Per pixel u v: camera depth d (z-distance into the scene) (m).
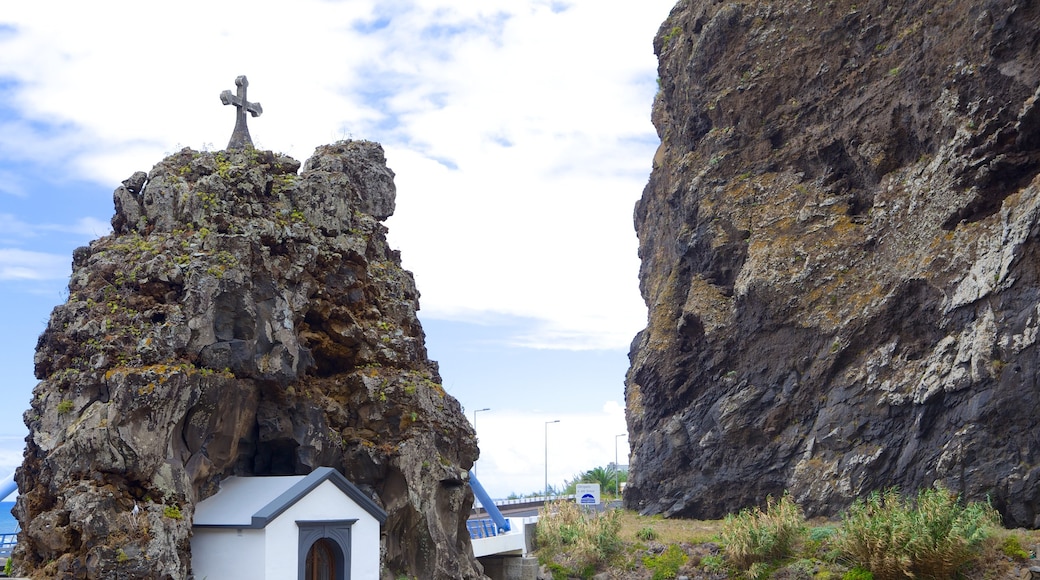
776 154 74.62
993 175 59.41
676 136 85.88
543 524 63.38
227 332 38.84
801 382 68.44
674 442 75.56
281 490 37.50
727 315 74.19
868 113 68.69
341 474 40.12
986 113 60.06
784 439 68.44
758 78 76.06
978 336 56.56
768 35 76.31
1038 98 56.91
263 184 42.56
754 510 61.94
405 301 48.38
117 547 33.62
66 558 33.62
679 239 79.56
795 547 55.53
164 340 36.91
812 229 70.19
